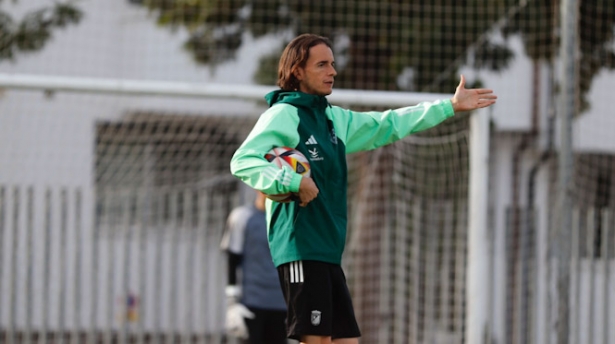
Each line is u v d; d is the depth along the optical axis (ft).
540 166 135.13
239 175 40.70
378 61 117.08
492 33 121.90
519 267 99.96
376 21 116.26
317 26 119.03
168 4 124.47
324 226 43.68
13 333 89.86
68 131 129.49
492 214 97.25
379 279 108.37
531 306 95.55
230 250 83.51
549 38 119.55
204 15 123.54
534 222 96.12
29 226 89.76
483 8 118.83
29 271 89.71
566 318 85.61
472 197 83.35
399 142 101.96
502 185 136.46
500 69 124.36
